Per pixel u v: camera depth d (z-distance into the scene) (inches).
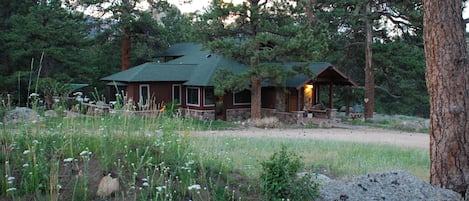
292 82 864.9
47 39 928.9
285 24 762.8
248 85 787.4
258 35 708.7
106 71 1198.9
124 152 191.5
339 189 212.2
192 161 181.9
